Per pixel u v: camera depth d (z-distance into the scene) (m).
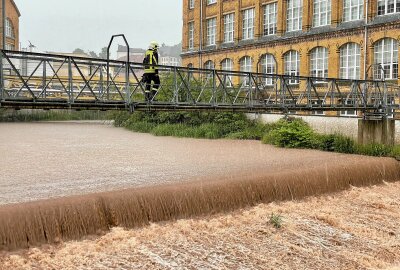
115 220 10.38
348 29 29.81
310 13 33.06
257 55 37.72
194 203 11.62
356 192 14.91
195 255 9.45
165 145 24.39
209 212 11.85
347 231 11.40
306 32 33.12
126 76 13.60
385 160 17.81
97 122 42.91
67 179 14.63
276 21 36.47
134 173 15.78
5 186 13.48
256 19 37.88
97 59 12.87
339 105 19.80
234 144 24.98
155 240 10.05
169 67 14.80
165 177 14.97
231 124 29.44
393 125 21.83
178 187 11.76
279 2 35.62
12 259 8.71
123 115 37.00
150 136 29.64
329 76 31.38
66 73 36.06
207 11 43.97
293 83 34.25
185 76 26.80
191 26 46.41
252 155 20.45
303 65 33.47
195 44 45.31
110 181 14.29
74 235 9.83
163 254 9.40
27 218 9.35
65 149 22.44
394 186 16.30
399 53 27.09
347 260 9.63
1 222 9.08
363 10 29.38
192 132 29.03
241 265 9.12
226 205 12.21
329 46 31.36
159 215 11.02
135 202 10.76
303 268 9.13
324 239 10.77
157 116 33.41
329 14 31.98
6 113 43.78
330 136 22.61
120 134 30.91
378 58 28.53
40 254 9.00
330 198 14.19
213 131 28.66
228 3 41.16
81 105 12.55
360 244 10.59
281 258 9.56
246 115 30.27
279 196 13.46
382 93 23.48
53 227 9.59
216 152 21.55
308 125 25.47
